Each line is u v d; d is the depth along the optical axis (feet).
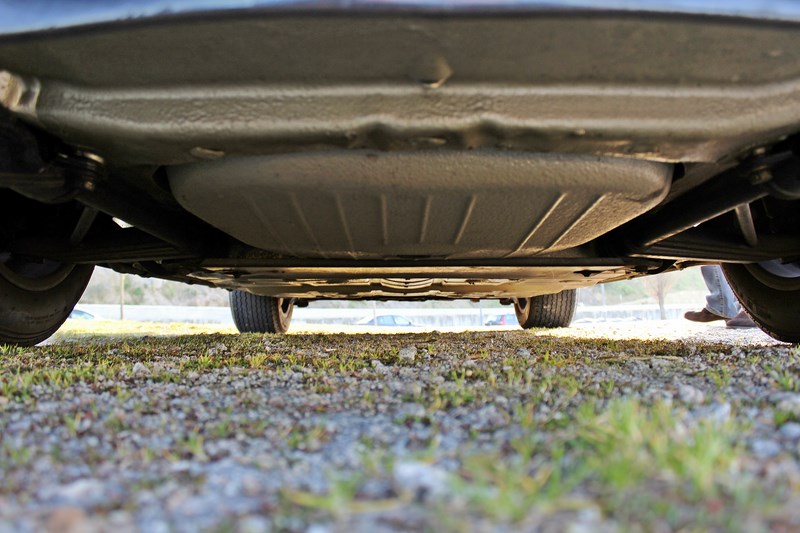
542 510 1.98
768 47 3.51
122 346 9.20
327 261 7.50
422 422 3.54
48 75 3.82
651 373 5.41
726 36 3.40
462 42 3.34
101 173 4.66
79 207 7.62
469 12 3.12
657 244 7.28
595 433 2.79
